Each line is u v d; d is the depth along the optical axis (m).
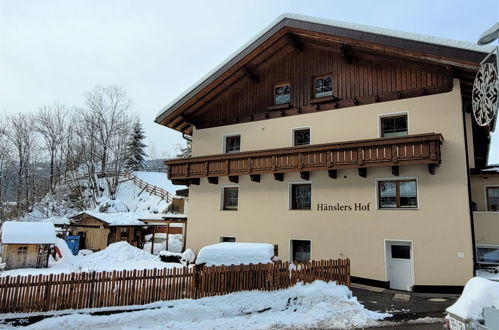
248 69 16.89
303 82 16.19
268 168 15.26
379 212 13.30
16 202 39.53
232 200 17.38
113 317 8.45
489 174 14.62
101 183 43.78
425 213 12.48
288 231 15.16
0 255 17.66
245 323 8.62
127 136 47.75
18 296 8.38
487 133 15.95
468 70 11.89
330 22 13.99
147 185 42.06
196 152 18.73
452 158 12.39
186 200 28.92
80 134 45.53
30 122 45.59
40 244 15.12
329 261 11.28
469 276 11.50
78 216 24.09
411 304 10.27
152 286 9.55
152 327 8.30
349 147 13.43
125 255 17.55
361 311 9.20
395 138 12.50
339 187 14.30
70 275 8.88
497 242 13.74
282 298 10.02
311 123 15.59
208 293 10.03
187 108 18.16
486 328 4.68
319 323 8.65
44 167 45.78
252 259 10.79
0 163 42.81
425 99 13.22
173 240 25.73
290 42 15.80
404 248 12.98
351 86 14.92
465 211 11.89
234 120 17.80
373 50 13.70
